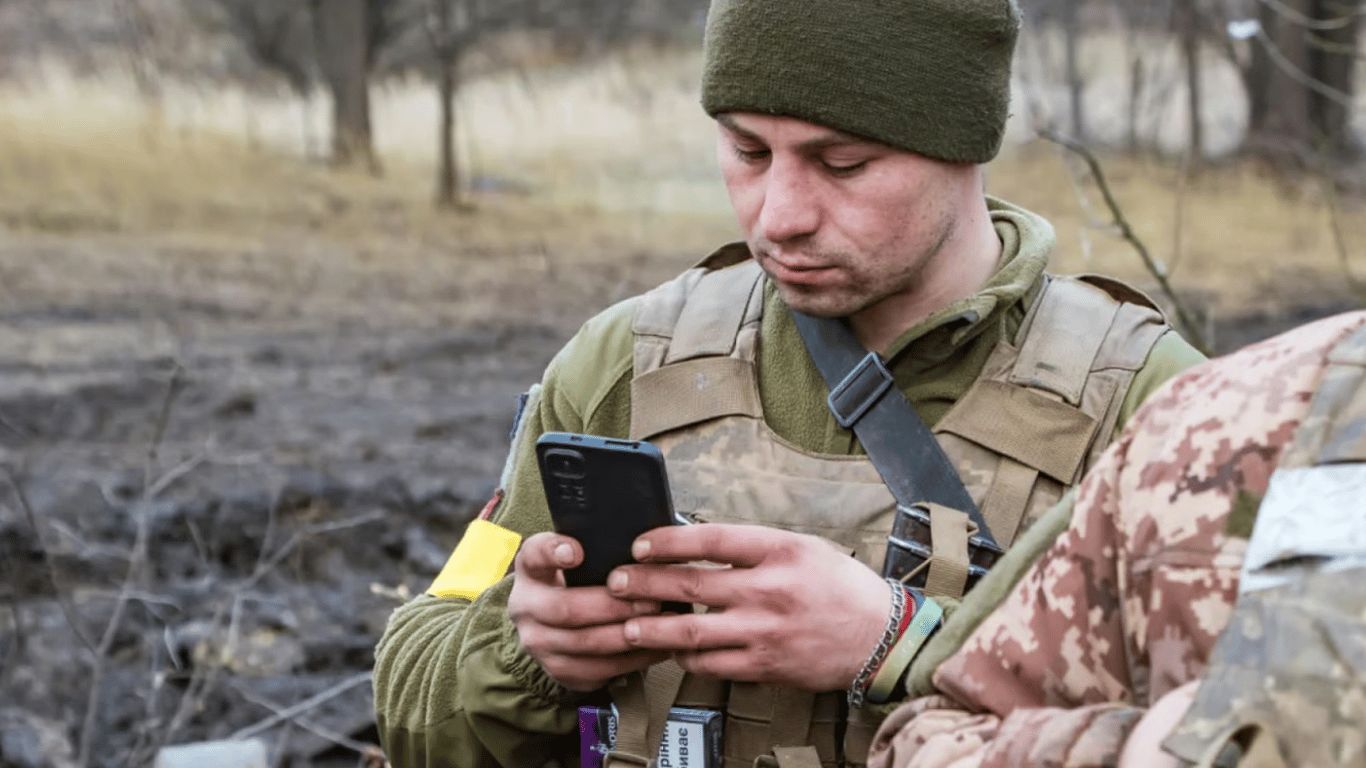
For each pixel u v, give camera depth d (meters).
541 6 25.03
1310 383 1.34
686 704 1.97
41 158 18.33
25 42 25.36
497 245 16.30
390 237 16.48
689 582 1.79
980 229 2.05
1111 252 12.54
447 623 2.16
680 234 17.45
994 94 1.94
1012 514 1.95
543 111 25.22
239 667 4.77
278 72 25.42
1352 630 1.17
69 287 12.71
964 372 2.03
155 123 21.12
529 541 1.83
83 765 3.93
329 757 4.32
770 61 1.85
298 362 10.13
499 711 2.04
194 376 9.31
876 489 1.97
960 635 1.55
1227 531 1.33
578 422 2.19
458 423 8.42
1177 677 1.33
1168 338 2.04
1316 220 13.90
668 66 27.02
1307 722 1.16
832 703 1.94
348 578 5.64
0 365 9.59
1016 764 1.35
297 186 19.09
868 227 1.89
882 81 1.84
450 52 19.66
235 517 6.13
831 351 2.03
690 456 2.05
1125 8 21.75
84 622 5.02
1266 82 16.12
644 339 2.15
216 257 14.69
